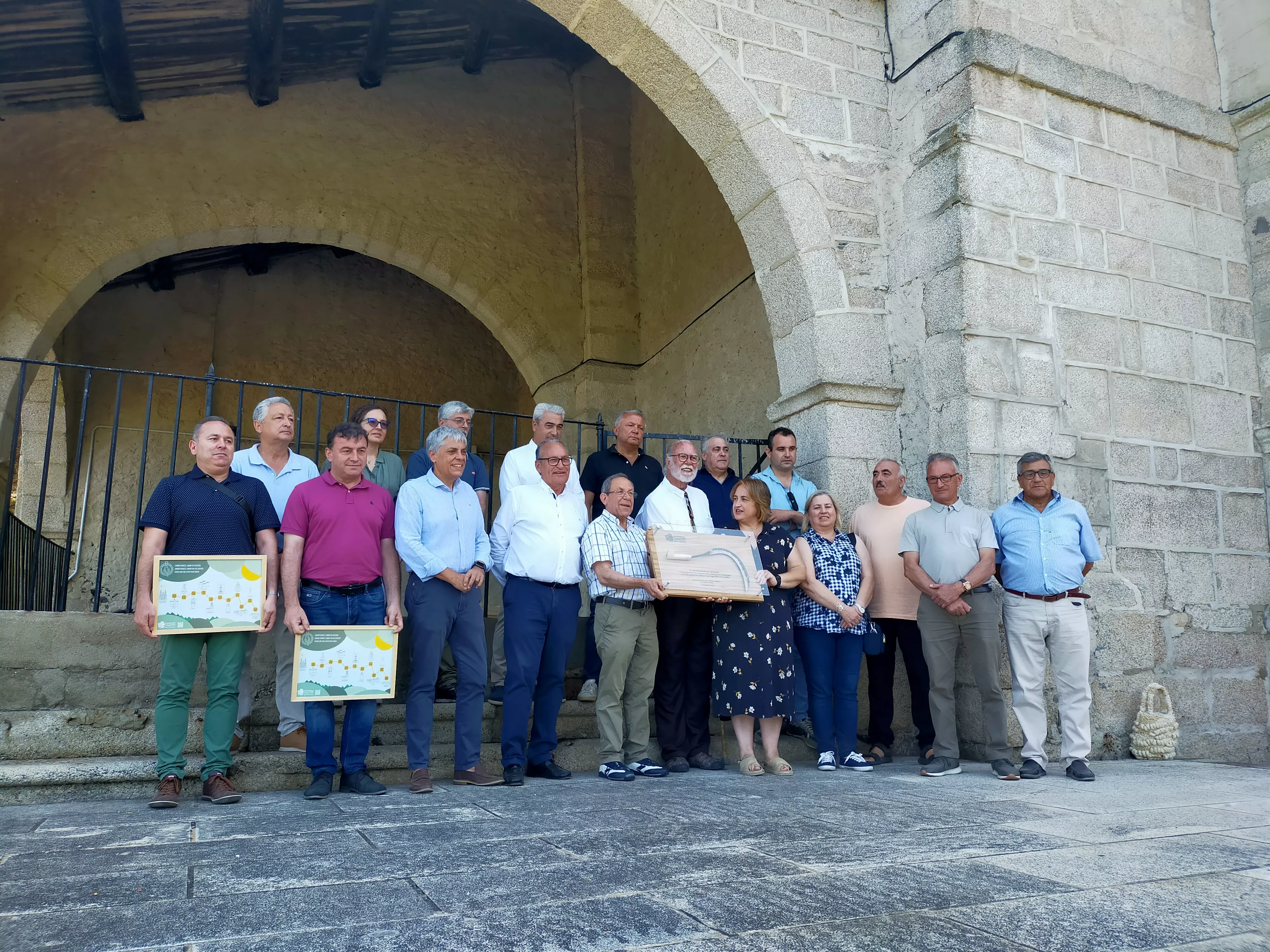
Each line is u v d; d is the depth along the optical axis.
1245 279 5.61
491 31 7.81
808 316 4.94
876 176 5.20
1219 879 1.84
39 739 3.43
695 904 1.65
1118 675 4.62
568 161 8.83
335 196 7.79
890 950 1.42
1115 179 5.25
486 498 4.53
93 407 9.31
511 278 8.37
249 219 7.50
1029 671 3.86
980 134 4.83
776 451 4.61
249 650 3.61
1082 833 2.32
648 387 8.41
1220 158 5.69
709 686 4.06
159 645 3.93
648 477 4.68
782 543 4.02
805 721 4.47
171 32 6.36
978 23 5.00
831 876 1.85
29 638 3.75
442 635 3.39
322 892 1.73
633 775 3.61
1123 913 1.61
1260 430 5.40
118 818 2.61
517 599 3.62
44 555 8.26
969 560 3.88
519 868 1.92
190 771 3.17
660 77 4.95
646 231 8.60
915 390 4.89
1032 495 3.95
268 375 9.99
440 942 1.45
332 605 3.25
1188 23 5.79
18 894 1.72
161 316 9.74
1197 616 4.97
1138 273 5.20
